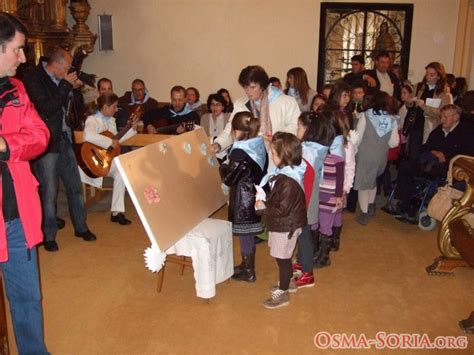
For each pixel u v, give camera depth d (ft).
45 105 12.24
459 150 15.65
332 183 11.94
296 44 27.84
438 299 11.19
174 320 10.18
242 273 11.99
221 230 11.03
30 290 7.83
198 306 10.77
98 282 11.82
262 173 11.28
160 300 11.02
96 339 9.47
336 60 28.32
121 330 9.79
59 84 12.44
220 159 14.70
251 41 27.94
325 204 12.09
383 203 18.44
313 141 11.08
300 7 27.37
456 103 20.76
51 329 9.78
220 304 10.86
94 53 28.37
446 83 18.65
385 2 27.14
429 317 10.40
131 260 13.10
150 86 28.76
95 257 13.26
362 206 15.96
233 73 28.40
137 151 9.93
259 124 11.20
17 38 6.76
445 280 12.16
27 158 7.14
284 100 12.76
